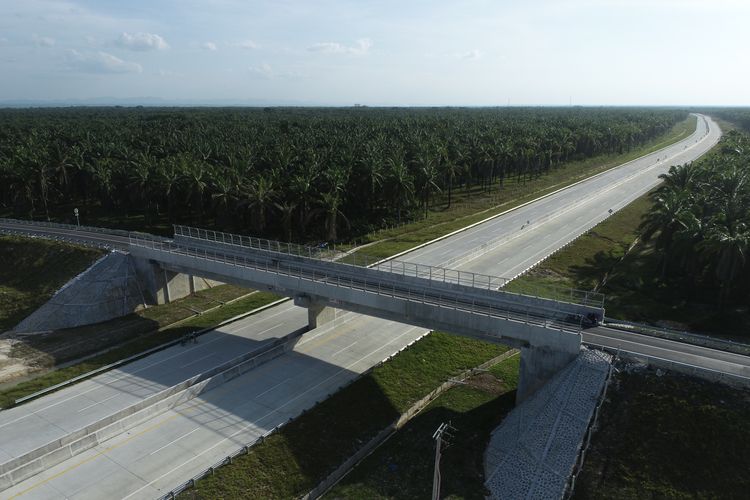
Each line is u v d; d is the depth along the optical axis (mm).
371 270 57906
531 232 97062
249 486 36844
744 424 33875
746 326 55938
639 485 32719
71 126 189750
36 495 35781
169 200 98938
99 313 65938
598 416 36656
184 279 74500
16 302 68625
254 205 85250
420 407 47219
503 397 47469
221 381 50469
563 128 180500
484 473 37938
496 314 46344
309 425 43375
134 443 41531
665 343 42969
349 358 55250
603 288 69438
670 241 65375
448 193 122938
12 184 100562
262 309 69250
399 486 37156
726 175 75875
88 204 117625
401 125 195625
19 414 45750
